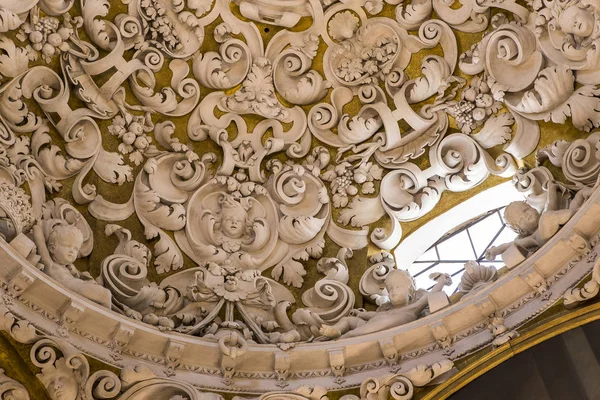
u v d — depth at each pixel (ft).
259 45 44.83
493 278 37.70
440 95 43.50
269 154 43.88
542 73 40.40
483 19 43.06
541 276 36.35
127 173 41.50
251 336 38.27
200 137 43.47
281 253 42.24
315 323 39.04
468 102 42.86
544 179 39.81
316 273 42.11
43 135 39.58
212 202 42.57
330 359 36.86
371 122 43.98
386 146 43.78
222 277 40.22
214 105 44.11
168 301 39.01
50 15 40.63
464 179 42.65
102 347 35.42
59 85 40.37
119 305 37.35
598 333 34.42
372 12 44.86
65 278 36.04
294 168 43.34
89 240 39.11
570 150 39.06
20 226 35.78
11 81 38.78
